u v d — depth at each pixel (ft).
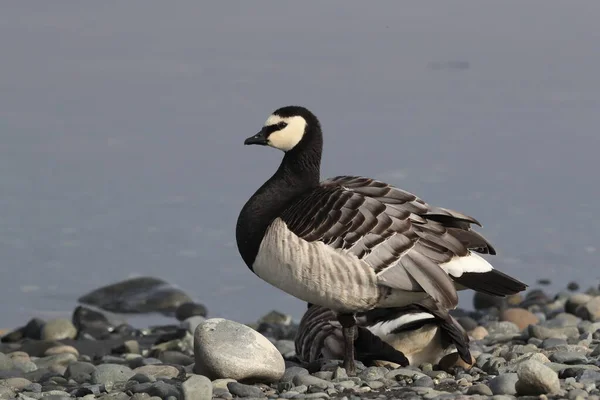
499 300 50.26
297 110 31.53
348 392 26.61
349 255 28.04
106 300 52.44
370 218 28.30
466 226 29.99
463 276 28.81
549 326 40.60
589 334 34.96
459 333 29.25
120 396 27.12
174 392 27.17
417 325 30.53
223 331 29.19
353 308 28.89
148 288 53.26
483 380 27.78
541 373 24.64
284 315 48.91
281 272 29.09
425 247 28.43
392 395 25.98
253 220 30.37
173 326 48.26
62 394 28.66
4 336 46.14
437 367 30.83
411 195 29.32
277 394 27.27
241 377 28.53
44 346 43.83
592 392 25.29
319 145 31.68
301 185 31.27
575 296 45.91
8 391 29.25
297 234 28.58
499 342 36.63
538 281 54.03
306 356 32.86
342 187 29.76
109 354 42.27
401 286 27.99
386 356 30.48
